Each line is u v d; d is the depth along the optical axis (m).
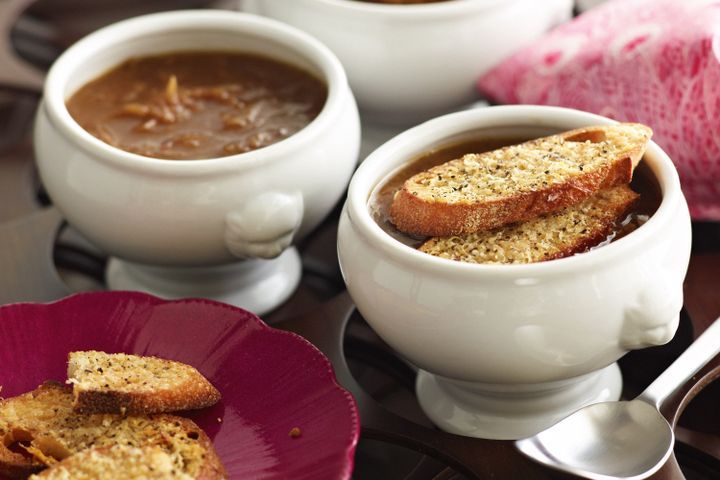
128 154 0.66
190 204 0.66
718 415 0.66
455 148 0.67
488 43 0.77
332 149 0.68
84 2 0.94
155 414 0.63
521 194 0.62
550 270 0.59
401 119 0.80
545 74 0.75
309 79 0.73
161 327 0.66
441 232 0.62
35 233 0.75
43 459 0.61
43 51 0.92
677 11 0.75
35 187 0.82
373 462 0.65
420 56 0.76
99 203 0.67
